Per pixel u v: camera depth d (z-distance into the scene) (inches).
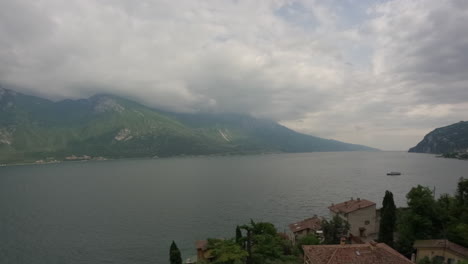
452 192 5915.4
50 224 4320.9
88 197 6402.6
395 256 1526.8
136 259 3078.2
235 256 1841.8
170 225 4180.6
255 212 4741.6
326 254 1571.1
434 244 2022.6
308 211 4677.7
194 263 2448.3
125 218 4594.0
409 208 2783.0
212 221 4328.3
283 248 2263.8
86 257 3147.1
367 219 2728.8
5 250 3353.8
